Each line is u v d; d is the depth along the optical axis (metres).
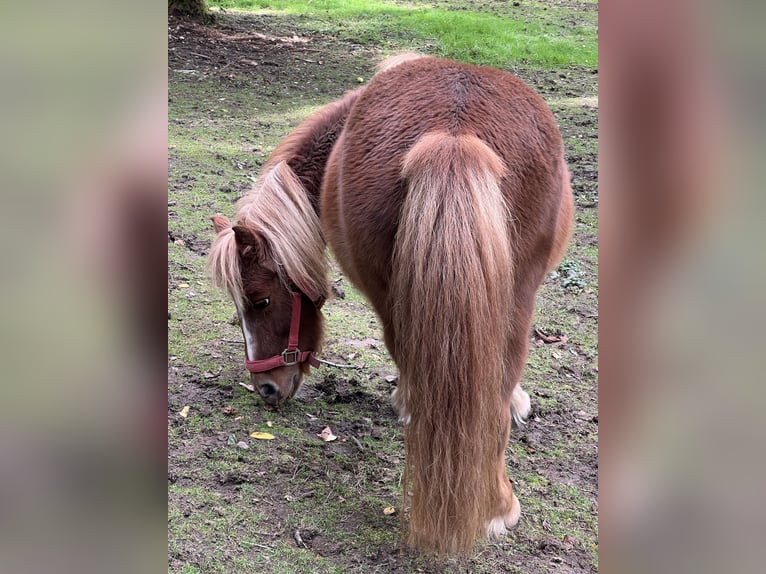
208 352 3.71
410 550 2.41
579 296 4.79
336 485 2.76
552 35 13.80
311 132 3.01
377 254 2.13
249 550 2.35
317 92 9.41
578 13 16.61
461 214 1.82
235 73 10.05
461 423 1.89
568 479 2.95
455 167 1.85
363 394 3.47
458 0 17.81
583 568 2.43
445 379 1.86
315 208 2.96
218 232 2.91
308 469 2.84
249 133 7.45
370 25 13.89
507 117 2.08
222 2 15.22
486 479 2.00
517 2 17.70
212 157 6.56
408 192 1.91
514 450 3.12
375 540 2.46
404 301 1.92
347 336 4.07
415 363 1.91
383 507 2.65
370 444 3.07
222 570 2.24
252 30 12.80
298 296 2.83
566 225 2.60
